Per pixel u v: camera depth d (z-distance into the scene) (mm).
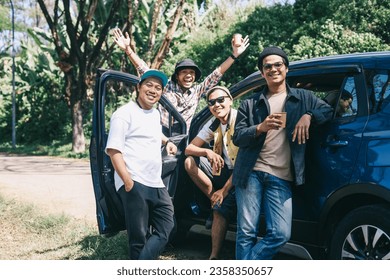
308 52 15484
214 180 4070
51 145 22406
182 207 4410
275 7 19734
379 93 3045
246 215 3168
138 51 20266
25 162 15023
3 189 8492
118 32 5105
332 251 3105
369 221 2863
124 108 3297
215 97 3836
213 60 19359
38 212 6215
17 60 26266
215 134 3973
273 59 3090
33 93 24641
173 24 14445
